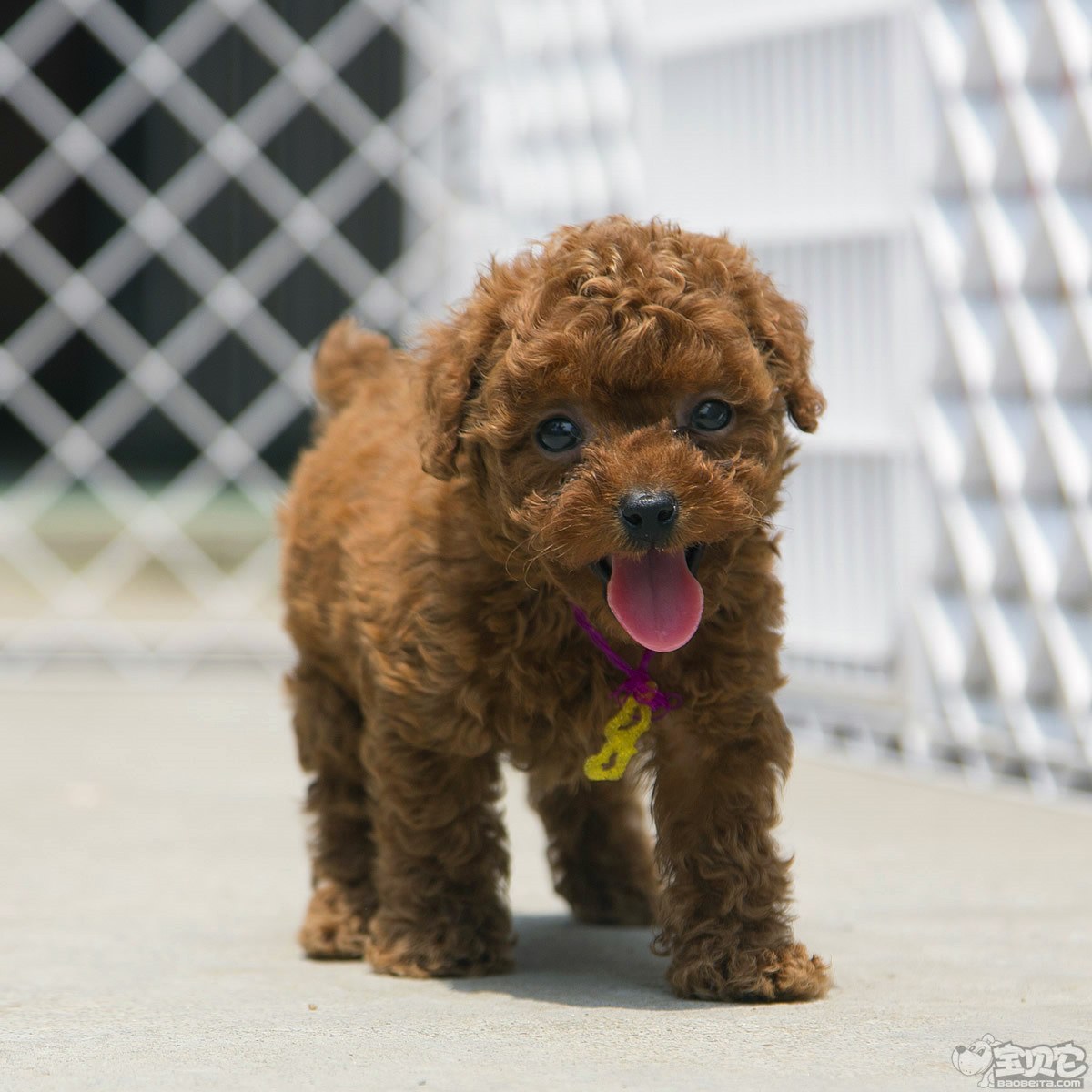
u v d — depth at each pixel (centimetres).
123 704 760
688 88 695
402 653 336
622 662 323
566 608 322
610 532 293
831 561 649
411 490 346
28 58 1441
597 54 745
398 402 401
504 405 308
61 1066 271
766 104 660
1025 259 554
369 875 382
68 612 961
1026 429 571
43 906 411
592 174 749
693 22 686
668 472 295
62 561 1116
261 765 615
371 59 1277
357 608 351
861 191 622
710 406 309
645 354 299
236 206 1367
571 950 379
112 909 410
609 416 305
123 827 509
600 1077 260
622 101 728
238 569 1095
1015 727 570
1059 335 554
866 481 631
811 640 656
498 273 325
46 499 1318
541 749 339
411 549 336
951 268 588
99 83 1478
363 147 910
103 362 1606
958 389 603
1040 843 490
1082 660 543
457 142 884
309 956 369
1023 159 564
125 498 1334
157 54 934
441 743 340
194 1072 266
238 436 988
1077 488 536
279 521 418
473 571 326
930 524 604
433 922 350
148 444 1570
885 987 328
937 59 585
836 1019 299
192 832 504
